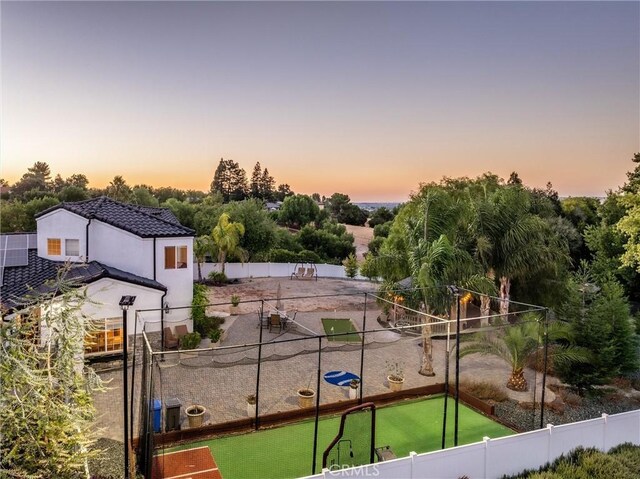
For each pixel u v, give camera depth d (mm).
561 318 18312
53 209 20391
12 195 60469
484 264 19297
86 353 16750
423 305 17125
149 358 10680
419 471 8898
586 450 10742
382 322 24828
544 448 10234
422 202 19500
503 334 15898
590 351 15750
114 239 20406
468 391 15164
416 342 20500
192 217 52281
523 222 19625
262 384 15750
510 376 16391
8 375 6637
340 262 49500
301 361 18281
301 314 26859
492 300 22125
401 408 14352
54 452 7031
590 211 40219
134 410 13438
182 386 15375
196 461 10805
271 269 40844
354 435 10727
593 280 25375
